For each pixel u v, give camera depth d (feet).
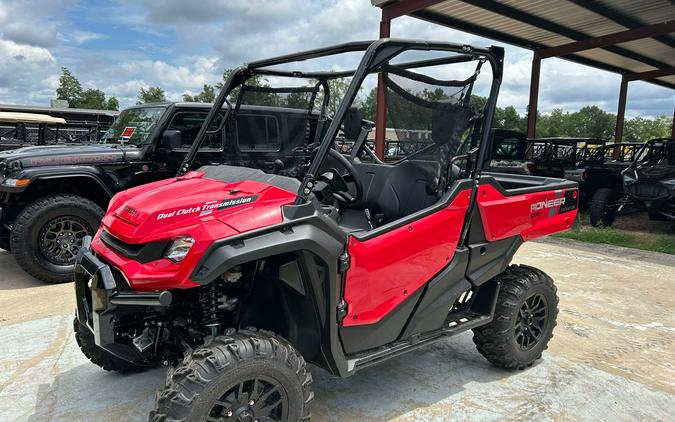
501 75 9.50
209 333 7.69
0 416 8.93
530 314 11.07
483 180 9.75
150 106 20.12
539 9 39.32
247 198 7.33
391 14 34.19
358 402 9.59
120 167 18.01
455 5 37.27
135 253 7.03
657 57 57.47
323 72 11.01
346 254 7.63
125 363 10.31
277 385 6.97
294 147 10.81
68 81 177.99
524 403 9.70
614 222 33.17
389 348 8.79
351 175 9.73
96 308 7.18
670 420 9.29
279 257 7.40
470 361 11.55
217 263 6.51
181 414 6.28
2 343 12.01
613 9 39.68
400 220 8.48
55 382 10.18
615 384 10.57
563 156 37.99
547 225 11.18
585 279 18.92
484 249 9.93
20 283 17.10
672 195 26.20
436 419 9.07
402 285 8.61
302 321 7.89
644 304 16.07
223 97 10.52
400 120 8.83
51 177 16.76
